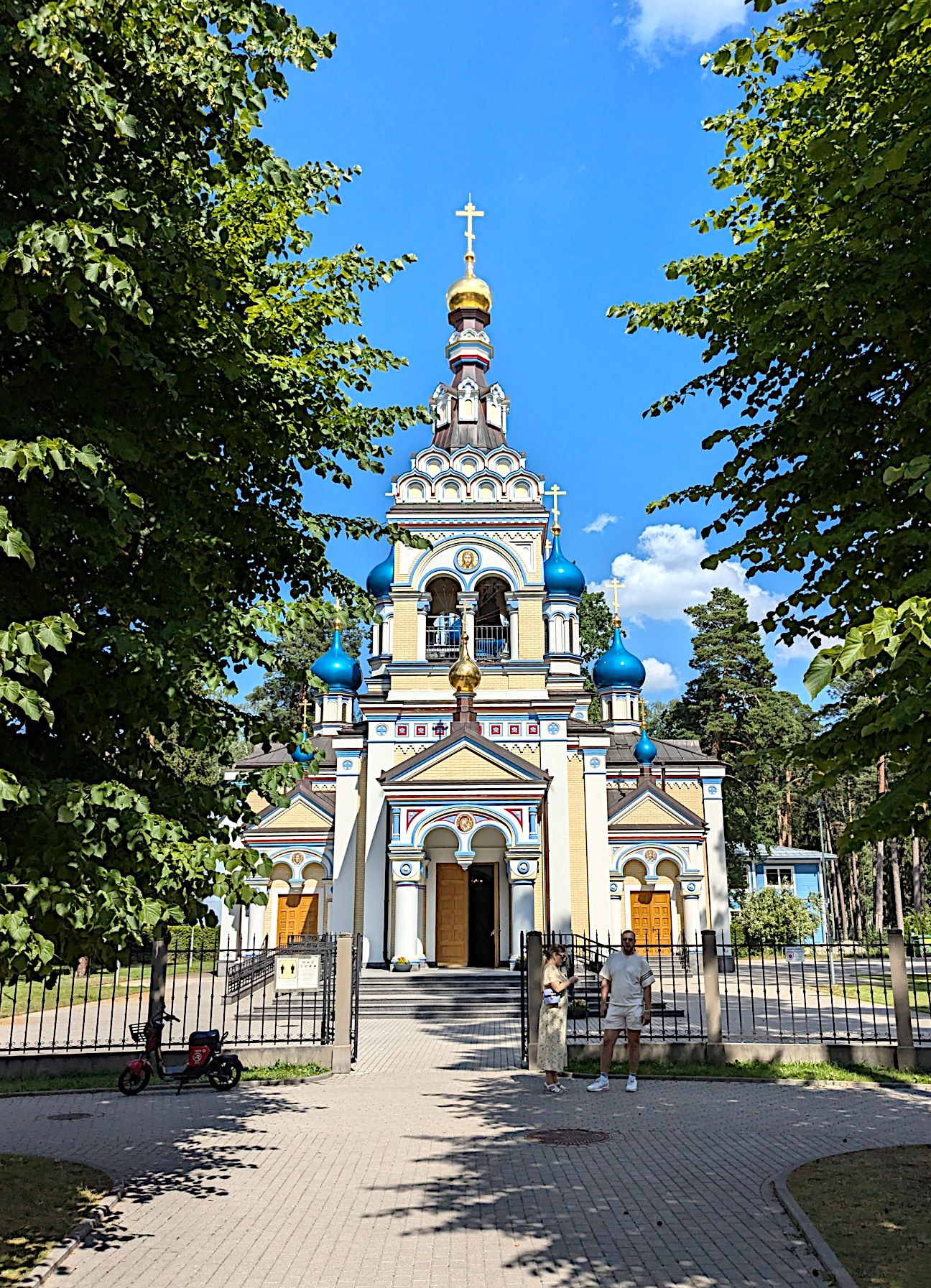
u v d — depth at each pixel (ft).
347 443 30.66
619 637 155.33
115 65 20.93
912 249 22.74
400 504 104.94
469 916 96.68
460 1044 61.57
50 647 21.48
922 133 21.56
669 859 122.93
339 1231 24.38
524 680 101.86
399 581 104.37
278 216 31.63
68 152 19.98
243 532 29.35
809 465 27.32
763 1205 25.58
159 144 22.35
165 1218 25.62
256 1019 68.85
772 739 186.39
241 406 27.73
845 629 28.45
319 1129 36.17
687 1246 22.79
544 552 110.73
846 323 26.27
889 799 23.90
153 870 21.24
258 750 137.90
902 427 24.09
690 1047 48.60
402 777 90.99
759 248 29.66
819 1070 46.60
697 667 205.26
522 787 90.02
